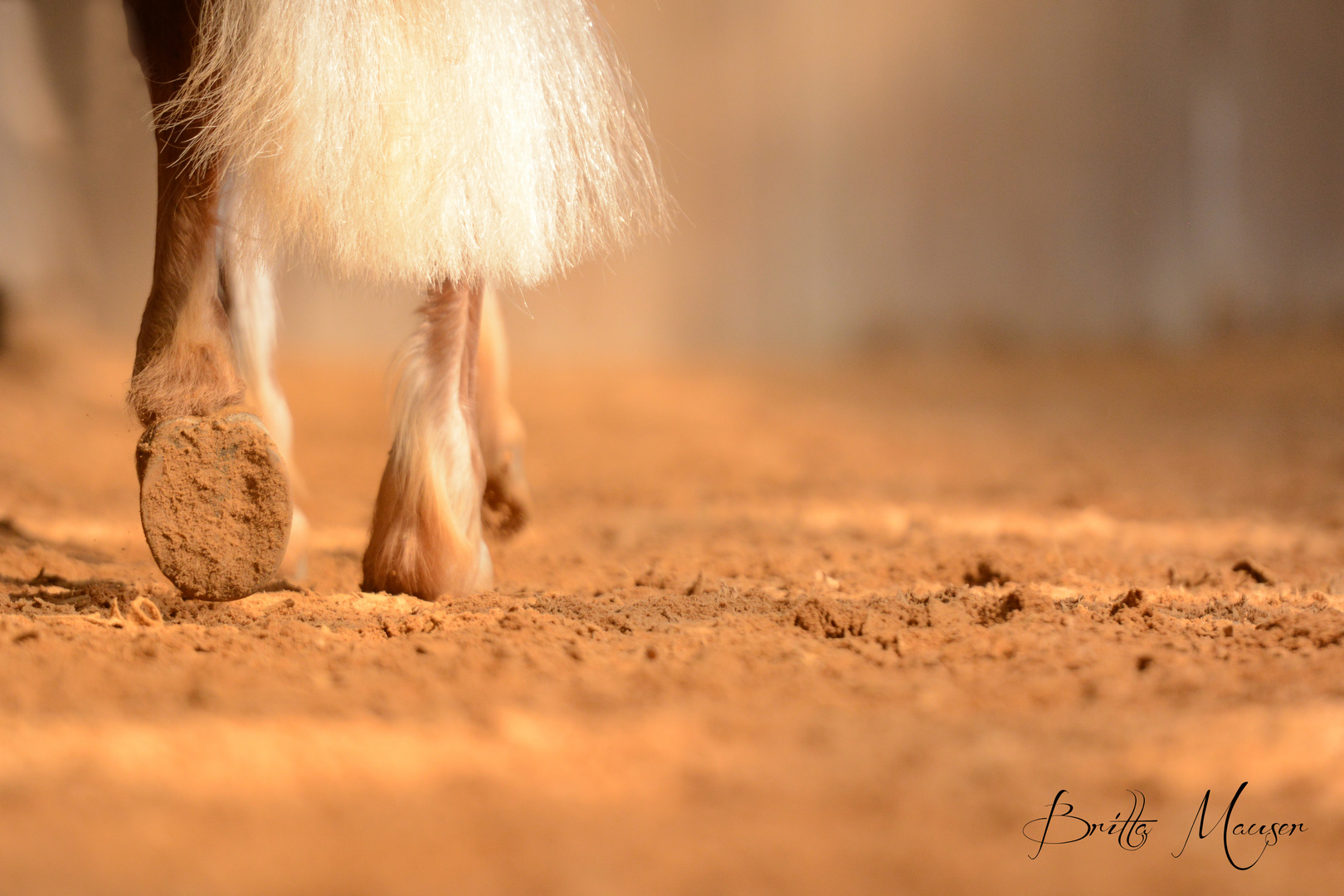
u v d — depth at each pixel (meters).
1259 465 16.77
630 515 12.55
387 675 10.73
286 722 10.61
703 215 44.69
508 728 10.60
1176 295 41.41
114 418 18.97
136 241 35.00
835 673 10.77
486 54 10.88
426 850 10.42
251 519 10.92
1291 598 11.15
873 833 10.45
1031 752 10.58
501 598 11.02
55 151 25.61
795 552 11.52
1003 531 11.77
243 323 11.15
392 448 11.04
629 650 10.84
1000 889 10.40
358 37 10.84
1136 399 28.11
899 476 16.38
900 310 44.22
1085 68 42.97
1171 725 10.62
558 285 11.14
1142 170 42.34
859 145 44.69
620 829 10.45
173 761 10.55
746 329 44.38
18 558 11.24
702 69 44.75
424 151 10.86
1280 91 40.97
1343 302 39.44
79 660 10.76
